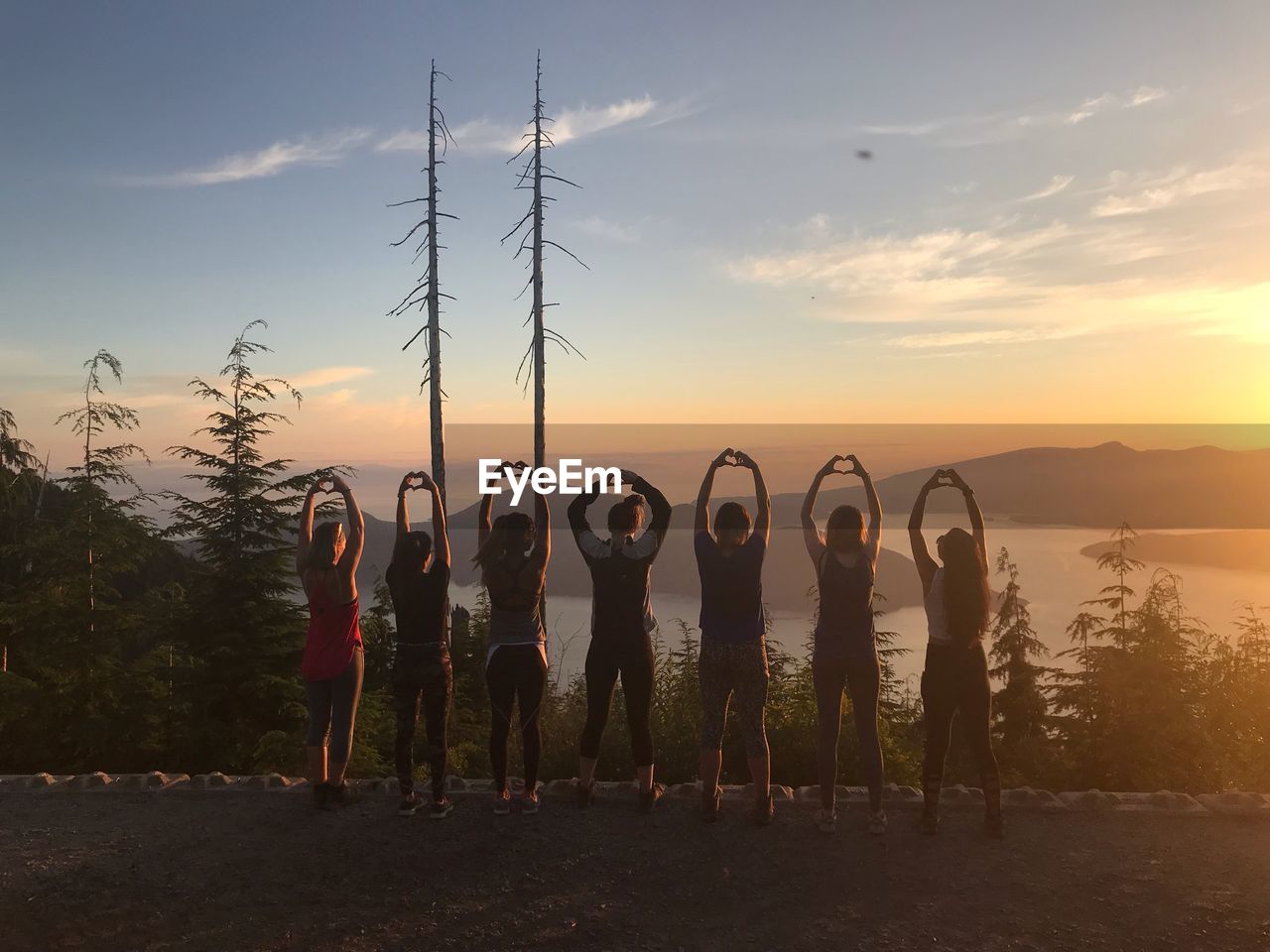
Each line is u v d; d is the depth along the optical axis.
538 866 4.08
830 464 4.78
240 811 4.79
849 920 3.55
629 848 4.29
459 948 3.32
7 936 3.40
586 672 4.72
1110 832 4.46
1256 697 10.43
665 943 3.37
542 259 13.43
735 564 4.56
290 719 9.87
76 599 10.56
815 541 4.65
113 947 3.32
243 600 9.85
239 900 3.72
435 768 4.65
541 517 4.78
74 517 10.71
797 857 4.18
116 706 9.89
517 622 4.74
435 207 12.98
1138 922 3.52
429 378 12.91
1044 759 12.13
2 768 9.59
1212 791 9.12
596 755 4.78
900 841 4.37
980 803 4.82
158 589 11.30
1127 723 10.42
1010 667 17.59
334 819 4.67
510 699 4.77
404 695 4.73
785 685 7.68
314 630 4.84
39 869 4.02
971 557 4.43
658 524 4.74
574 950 3.31
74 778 5.20
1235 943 3.34
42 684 10.27
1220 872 3.98
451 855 4.20
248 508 10.10
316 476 10.00
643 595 4.68
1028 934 3.42
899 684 11.54
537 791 4.93
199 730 9.36
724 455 4.90
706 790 4.59
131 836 4.43
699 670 4.65
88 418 10.77
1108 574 13.64
